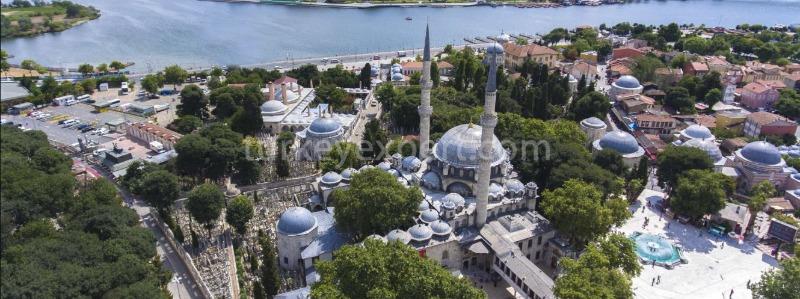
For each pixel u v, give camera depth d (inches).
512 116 7283.5
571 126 7145.7
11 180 4234.7
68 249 4045.3
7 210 4050.2
